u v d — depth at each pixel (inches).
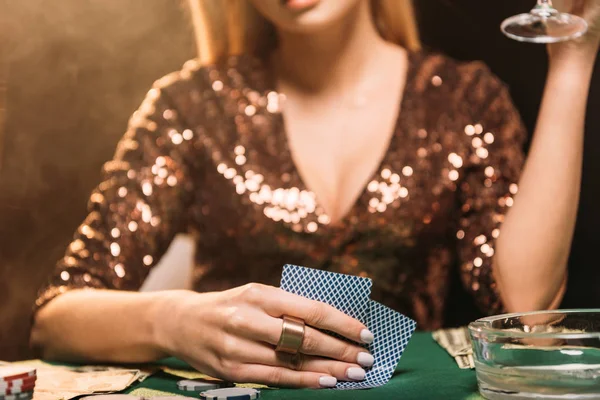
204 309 41.6
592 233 87.7
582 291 88.3
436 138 71.6
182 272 75.2
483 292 65.9
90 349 48.0
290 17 65.0
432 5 90.8
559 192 57.6
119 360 47.0
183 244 75.5
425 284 70.7
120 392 38.8
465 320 83.9
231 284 70.9
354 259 69.4
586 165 87.0
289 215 69.5
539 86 89.0
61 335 49.9
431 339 51.9
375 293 69.6
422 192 70.1
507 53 90.0
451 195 70.7
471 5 90.2
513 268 58.5
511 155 71.9
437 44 91.4
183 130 72.8
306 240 69.4
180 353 42.8
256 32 74.7
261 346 39.5
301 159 71.0
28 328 106.7
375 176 70.3
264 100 72.9
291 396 37.0
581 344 32.0
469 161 71.4
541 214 57.6
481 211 69.8
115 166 70.4
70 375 42.1
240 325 39.4
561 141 57.6
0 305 106.3
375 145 71.2
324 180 70.4
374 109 72.1
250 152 71.7
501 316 36.7
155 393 38.4
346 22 71.2
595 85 84.7
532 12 53.2
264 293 39.9
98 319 48.0
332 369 39.1
